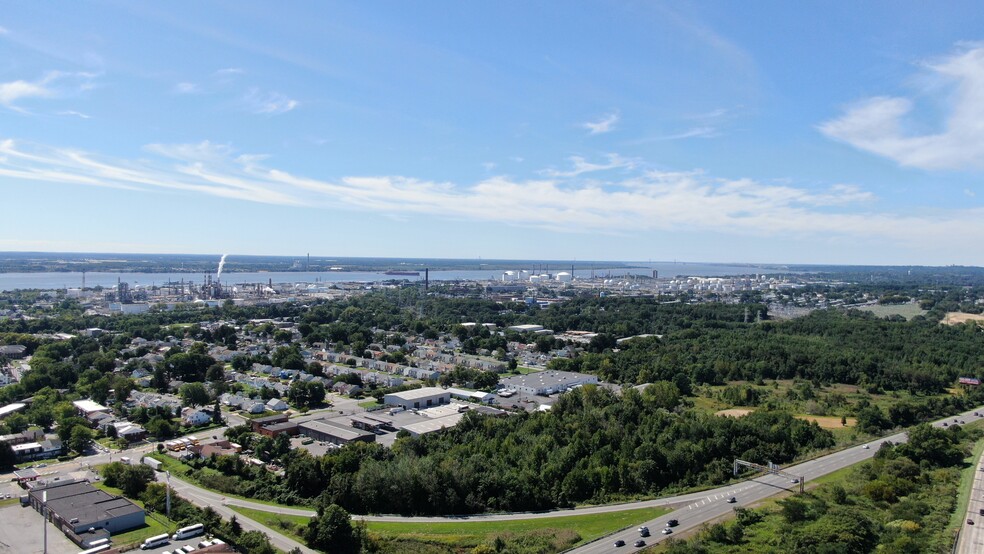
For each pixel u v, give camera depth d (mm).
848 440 190625
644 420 186625
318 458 158125
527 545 120125
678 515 135500
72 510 128500
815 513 129625
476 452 165500
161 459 172500
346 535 120188
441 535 126188
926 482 148500
